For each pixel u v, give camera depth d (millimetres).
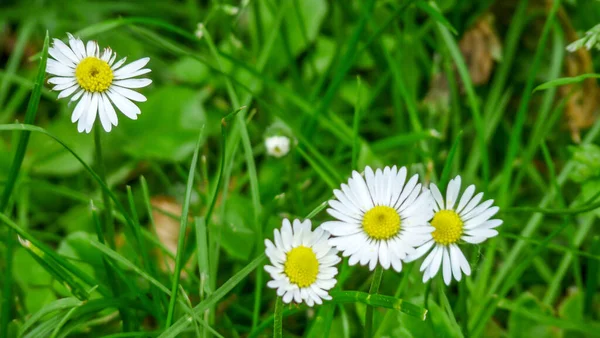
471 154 456
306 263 347
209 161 475
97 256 408
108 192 378
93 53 363
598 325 408
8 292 373
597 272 410
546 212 394
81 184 466
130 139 467
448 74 457
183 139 465
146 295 397
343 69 451
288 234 350
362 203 354
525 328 404
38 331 366
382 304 352
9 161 453
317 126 474
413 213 351
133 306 385
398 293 392
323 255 350
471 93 440
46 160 461
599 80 460
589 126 461
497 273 421
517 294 430
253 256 404
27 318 395
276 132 440
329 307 393
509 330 405
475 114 438
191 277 409
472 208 354
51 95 467
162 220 447
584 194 408
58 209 465
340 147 458
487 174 432
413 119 444
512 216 442
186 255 423
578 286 414
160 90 474
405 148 459
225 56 444
